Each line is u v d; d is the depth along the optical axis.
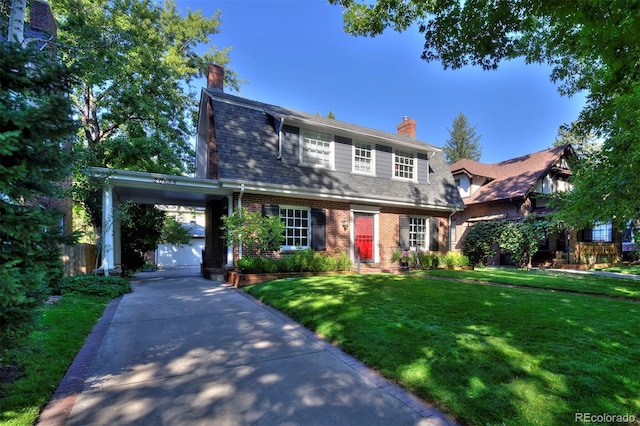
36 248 2.68
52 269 2.89
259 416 2.57
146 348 4.07
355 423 2.48
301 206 11.37
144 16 16.64
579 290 7.77
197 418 2.54
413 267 12.73
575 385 2.88
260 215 9.87
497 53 5.23
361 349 3.87
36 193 2.85
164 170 16.27
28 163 2.58
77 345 3.97
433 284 8.15
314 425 2.46
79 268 9.25
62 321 4.81
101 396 2.87
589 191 9.06
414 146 14.02
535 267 16.67
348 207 12.38
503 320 4.79
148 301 6.80
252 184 10.03
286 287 7.51
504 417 2.45
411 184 14.10
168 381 3.17
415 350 3.70
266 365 3.58
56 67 2.71
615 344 3.82
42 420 2.48
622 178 8.09
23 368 3.19
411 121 17.52
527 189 16.78
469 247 17.00
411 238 14.21
